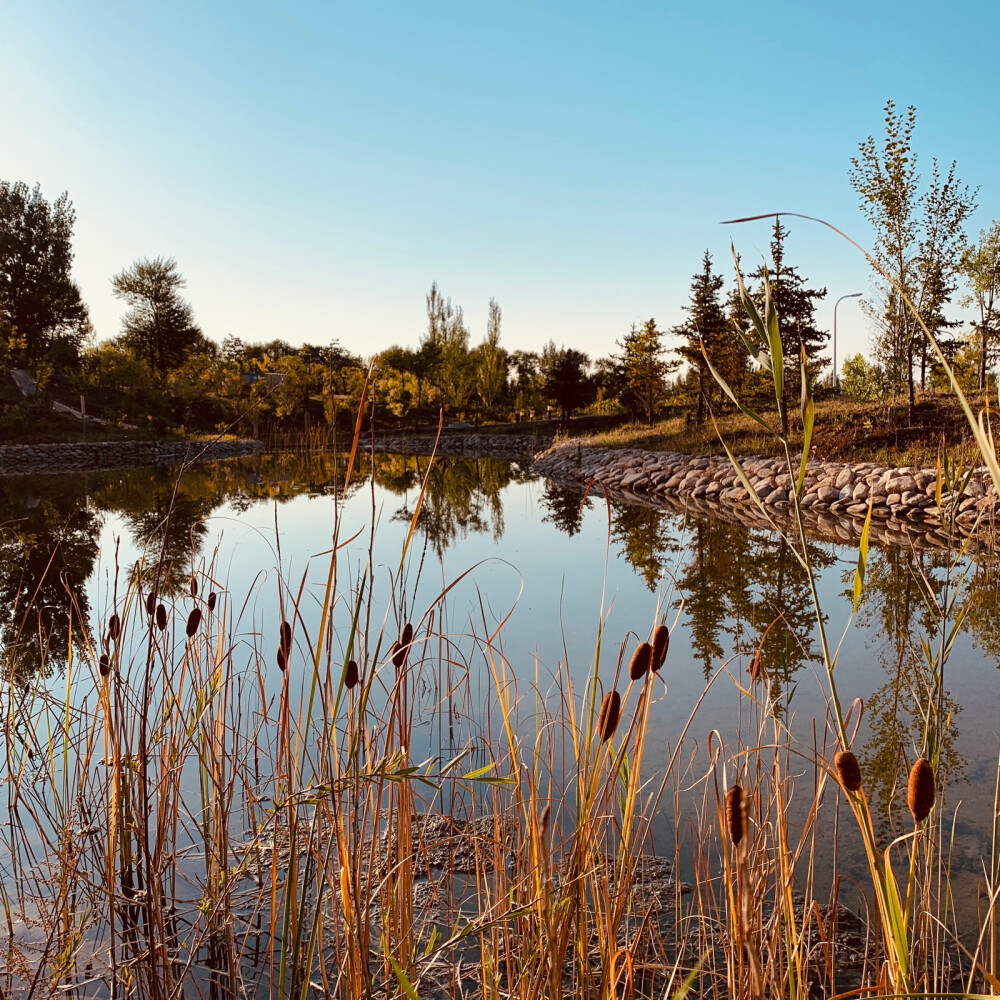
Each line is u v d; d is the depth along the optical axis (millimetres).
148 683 2730
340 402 45625
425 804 3633
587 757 1896
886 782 3785
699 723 4551
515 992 2229
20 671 5254
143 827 2910
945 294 16250
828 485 14398
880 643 6180
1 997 2406
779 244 20234
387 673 5277
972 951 2488
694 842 3242
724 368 22781
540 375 50219
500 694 2178
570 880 1865
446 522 13953
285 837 3283
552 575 9062
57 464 28234
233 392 43375
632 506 15758
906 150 15477
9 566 9586
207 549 10648
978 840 3273
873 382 22547
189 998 2451
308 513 15141
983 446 922
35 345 39125
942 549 9469
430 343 48844
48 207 40969
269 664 5492
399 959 2404
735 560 9680
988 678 5320
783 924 2229
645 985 2443
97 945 2764
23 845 3303
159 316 43594
